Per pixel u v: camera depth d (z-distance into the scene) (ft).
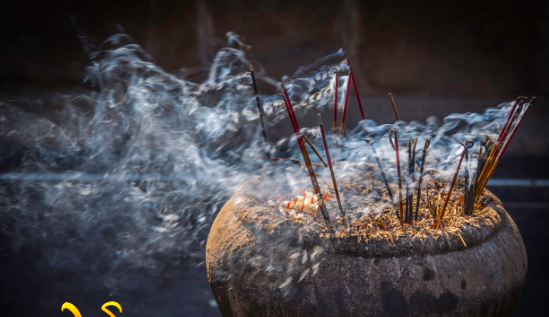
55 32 17.89
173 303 8.68
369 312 4.34
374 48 17.48
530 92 17.25
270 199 5.90
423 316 4.32
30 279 9.52
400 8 17.12
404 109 17.39
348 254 4.46
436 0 16.96
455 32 17.13
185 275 9.66
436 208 5.43
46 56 18.01
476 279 4.47
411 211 5.29
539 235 11.19
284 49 17.60
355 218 5.59
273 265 4.63
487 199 5.45
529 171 14.56
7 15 17.76
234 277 4.89
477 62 17.28
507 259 4.75
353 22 17.33
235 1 17.39
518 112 5.34
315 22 17.43
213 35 17.65
